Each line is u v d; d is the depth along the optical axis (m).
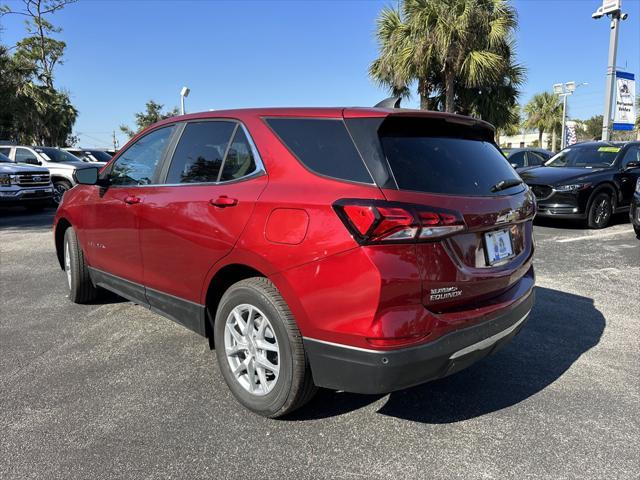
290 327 2.55
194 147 3.34
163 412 2.90
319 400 3.06
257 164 2.85
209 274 3.00
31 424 2.77
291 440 2.63
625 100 15.16
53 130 39.12
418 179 2.45
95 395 3.10
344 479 2.33
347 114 2.62
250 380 2.85
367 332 2.27
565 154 10.78
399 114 2.53
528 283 3.14
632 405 3.01
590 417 2.88
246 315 2.87
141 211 3.55
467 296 2.53
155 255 3.46
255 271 2.83
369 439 2.65
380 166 2.39
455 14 15.00
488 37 15.41
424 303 2.34
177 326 4.31
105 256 4.14
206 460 2.46
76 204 4.55
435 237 2.32
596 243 7.88
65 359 3.63
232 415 2.87
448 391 3.19
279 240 2.54
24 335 4.11
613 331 4.22
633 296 5.16
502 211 2.72
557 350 3.84
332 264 2.34
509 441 2.63
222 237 2.85
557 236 8.52
